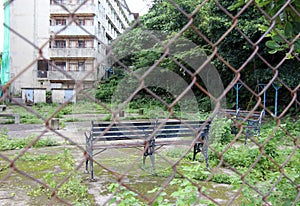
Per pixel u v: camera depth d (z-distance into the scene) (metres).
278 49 1.40
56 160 4.77
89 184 3.49
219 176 3.51
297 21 1.25
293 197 1.48
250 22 8.52
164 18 10.82
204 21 9.00
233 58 9.50
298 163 1.65
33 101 13.18
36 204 2.91
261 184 1.69
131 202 1.49
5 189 3.32
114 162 4.35
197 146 4.12
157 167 4.01
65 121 9.45
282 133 3.38
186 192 1.51
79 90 0.77
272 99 10.37
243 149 4.45
